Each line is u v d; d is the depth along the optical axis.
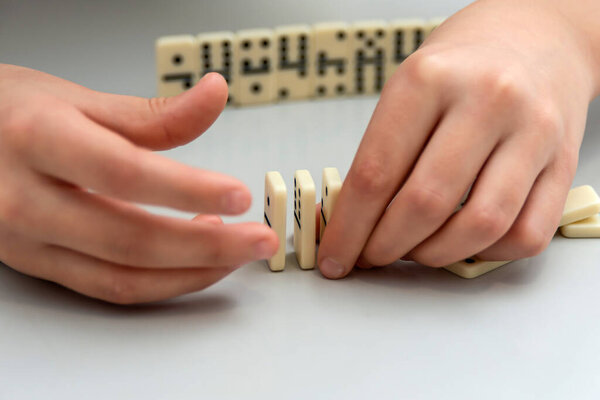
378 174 0.47
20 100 0.45
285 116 0.65
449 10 0.76
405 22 0.67
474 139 0.47
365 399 0.43
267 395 0.44
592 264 0.51
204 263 0.46
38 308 0.47
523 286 0.49
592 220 0.53
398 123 0.47
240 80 0.66
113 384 0.44
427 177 0.47
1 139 0.45
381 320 0.47
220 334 0.46
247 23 0.74
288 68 0.66
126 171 0.42
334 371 0.45
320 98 0.68
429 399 0.43
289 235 0.53
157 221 0.45
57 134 0.43
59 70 0.66
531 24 0.55
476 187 0.47
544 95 0.49
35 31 0.71
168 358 0.45
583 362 0.45
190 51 0.64
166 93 0.65
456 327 0.47
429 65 0.48
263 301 0.48
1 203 0.45
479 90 0.47
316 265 0.51
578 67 0.54
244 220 0.53
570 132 0.51
